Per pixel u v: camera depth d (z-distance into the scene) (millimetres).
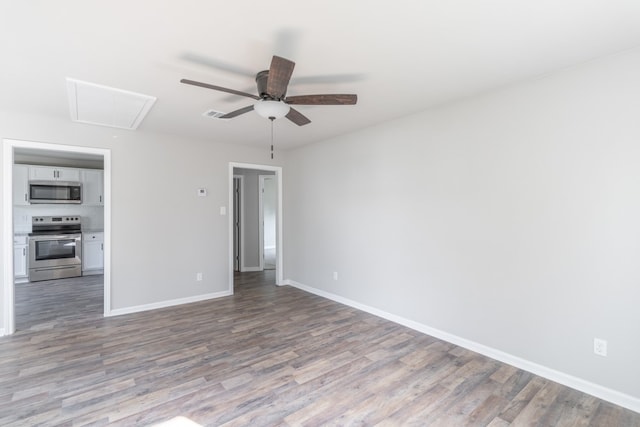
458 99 2984
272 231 10281
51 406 2117
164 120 3562
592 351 2264
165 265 4266
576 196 2314
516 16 1716
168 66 2273
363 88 2703
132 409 2094
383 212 3787
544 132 2461
